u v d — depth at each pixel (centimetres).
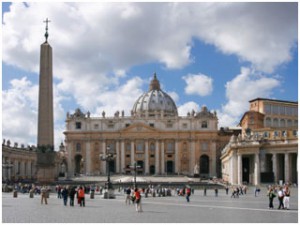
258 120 12556
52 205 3834
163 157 16012
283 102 13500
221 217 2806
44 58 5578
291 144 7975
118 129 16112
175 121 16125
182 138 16012
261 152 8531
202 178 13438
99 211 3219
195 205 4009
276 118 13300
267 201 4691
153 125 16150
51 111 5681
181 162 15975
